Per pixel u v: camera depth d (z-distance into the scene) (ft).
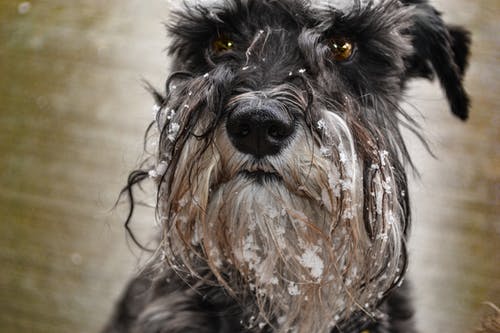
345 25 2.19
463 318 2.74
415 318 2.43
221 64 2.13
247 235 2.07
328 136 2.01
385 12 2.25
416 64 2.48
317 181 2.01
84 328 2.80
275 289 2.17
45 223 3.06
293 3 2.19
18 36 3.68
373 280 2.16
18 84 3.50
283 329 2.20
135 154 3.11
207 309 2.28
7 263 2.97
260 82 2.04
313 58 2.11
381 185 2.10
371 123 2.16
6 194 3.13
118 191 3.10
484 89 3.25
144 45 3.62
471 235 2.95
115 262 2.97
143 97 3.41
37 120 3.34
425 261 2.89
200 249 2.19
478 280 2.84
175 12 2.31
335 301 2.16
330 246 2.06
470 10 3.50
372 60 2.23
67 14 3.78
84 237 3.03
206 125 2.03
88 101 3.42
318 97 2.05
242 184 2.02
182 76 2.25
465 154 3.10
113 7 3.81
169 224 2.11
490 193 3.03
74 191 3.13
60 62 3.58
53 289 2.91
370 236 2.11
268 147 1.99
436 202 3.01
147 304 2.37
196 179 2.04
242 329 2.27
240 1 2.21
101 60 3.57
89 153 3.22
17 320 2.82
